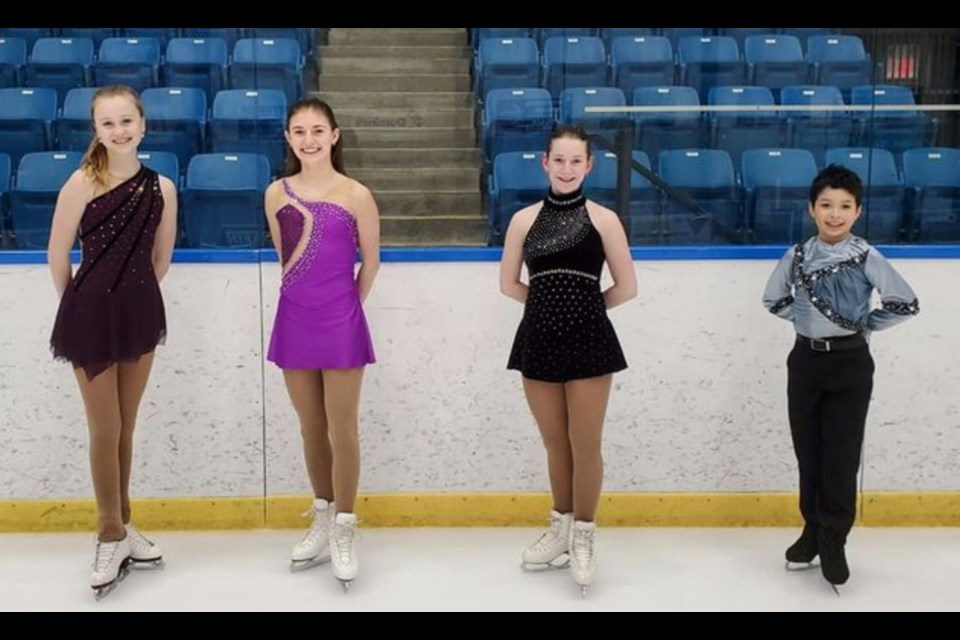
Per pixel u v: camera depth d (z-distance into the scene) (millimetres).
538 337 5516
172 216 5770
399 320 6508
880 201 7441
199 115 8922
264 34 10594
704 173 7633
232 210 7355
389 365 6551
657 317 6547
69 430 6473
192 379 6473
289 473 6590
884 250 6496
